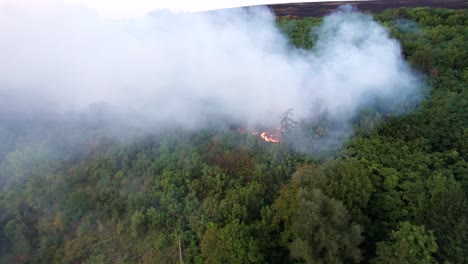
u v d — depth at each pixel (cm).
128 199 4238
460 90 4725
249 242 3219
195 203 3966
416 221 3166
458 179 3559
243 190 3822
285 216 3341
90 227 4297
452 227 2947
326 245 2856
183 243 3681
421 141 4041
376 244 3039
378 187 3519
